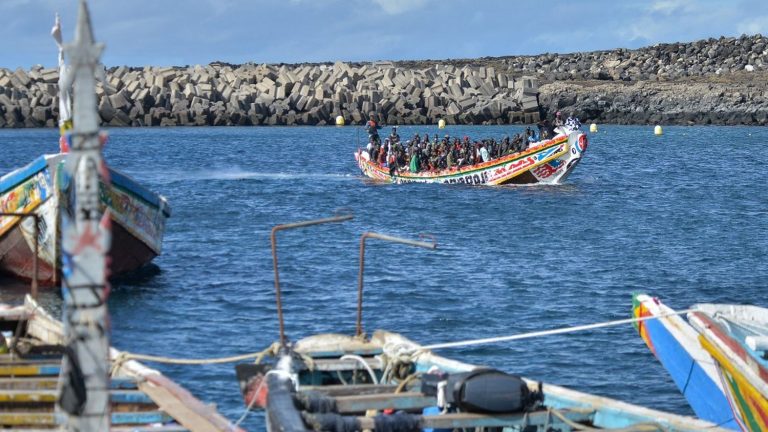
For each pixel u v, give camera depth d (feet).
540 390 127.65
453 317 257.96
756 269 335.47
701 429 114.93
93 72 70.49
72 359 72.84
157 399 131.64
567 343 231.91
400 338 155.74
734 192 601.21
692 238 406.62
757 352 165.37
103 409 73.36
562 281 307.17
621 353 223.92
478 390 122.31
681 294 293.84
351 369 147.13
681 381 176.55
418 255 348.38
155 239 299.17
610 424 123.24
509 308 268.82
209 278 301.84
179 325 243.60
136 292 278.05
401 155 616.39
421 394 129.80
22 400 133.90
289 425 108.06
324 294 282.56
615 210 494.18
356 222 437.99
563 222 447.42
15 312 177.58
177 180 643.45
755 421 150.00
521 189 564.30
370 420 117.19
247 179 646.74
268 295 279.90
